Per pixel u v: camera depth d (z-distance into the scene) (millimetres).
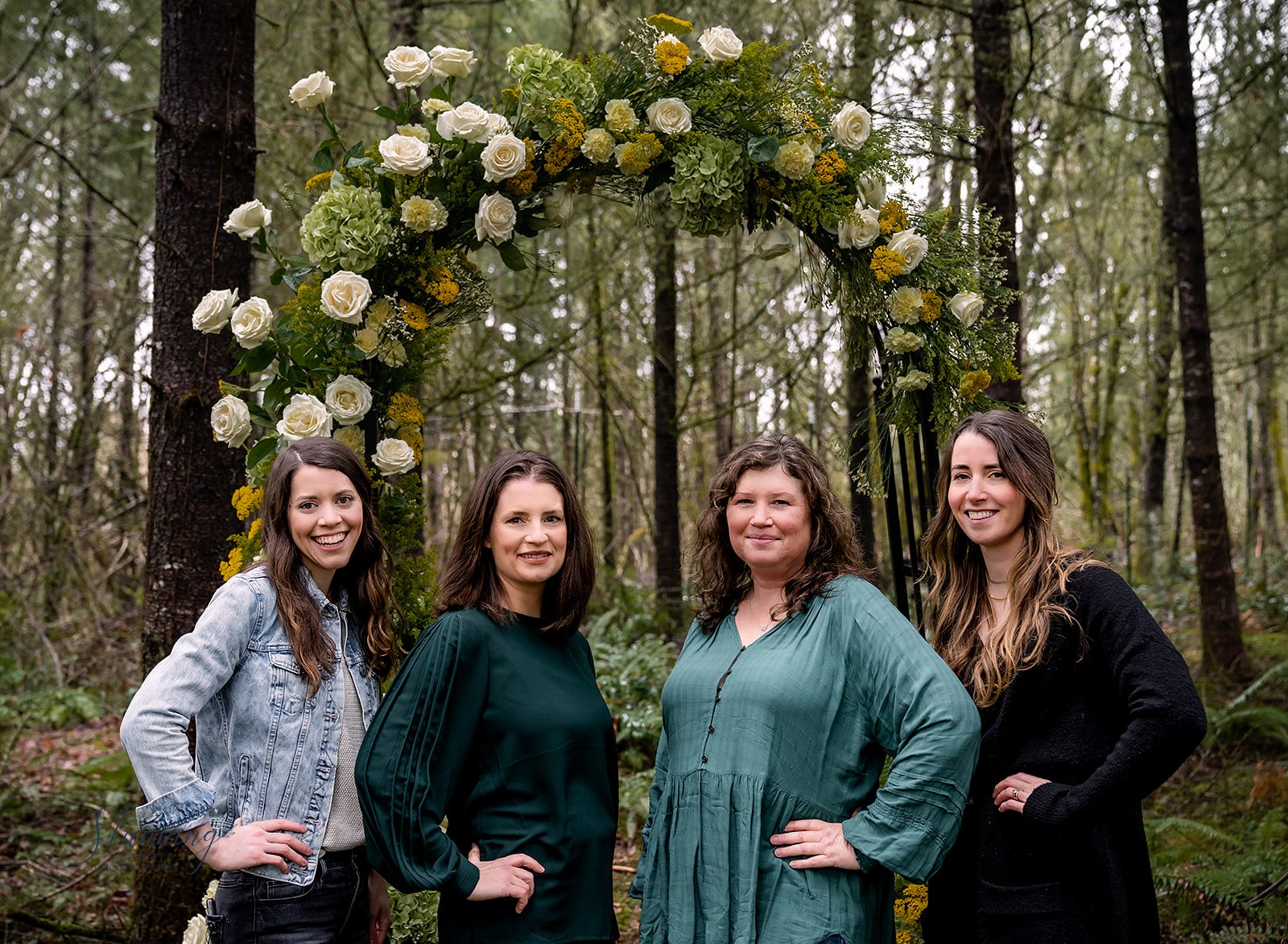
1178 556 10203
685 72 2768
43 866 3918
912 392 2816
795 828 1834
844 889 1815
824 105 2816
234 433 2500
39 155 8594
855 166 2807
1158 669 1752
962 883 1951
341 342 2572
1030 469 2002
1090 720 1872
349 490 2076
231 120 3092
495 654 1962
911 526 2824
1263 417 12758
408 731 1851
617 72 2777
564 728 1937
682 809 1932
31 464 7086
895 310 2760
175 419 3006
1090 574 1925
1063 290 11023
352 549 2094
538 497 2008
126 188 9555
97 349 7926
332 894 1971
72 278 9492
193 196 3045
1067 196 8508
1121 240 10906
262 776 1935
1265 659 5922
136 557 7027
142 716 1815
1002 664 1951
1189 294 5848
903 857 1738
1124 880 1815
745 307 9820
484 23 6664
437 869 1794
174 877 2871
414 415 2639
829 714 1899
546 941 1853
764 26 5586
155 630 2979
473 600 2029
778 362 7723
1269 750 4664
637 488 9383
